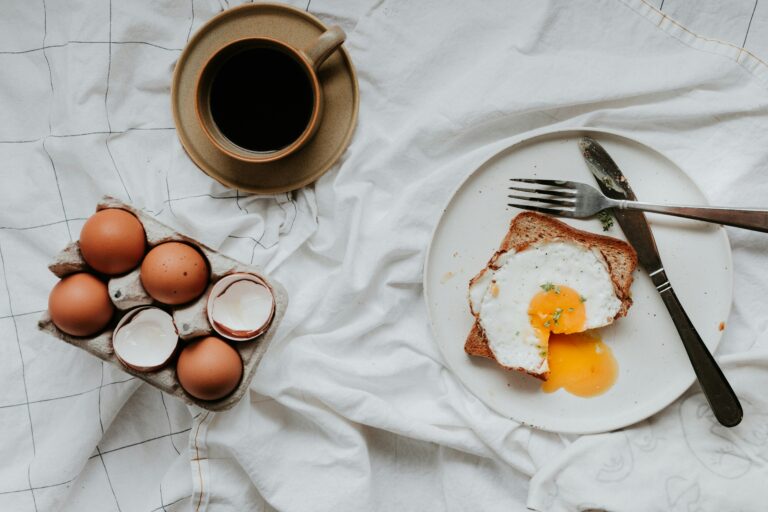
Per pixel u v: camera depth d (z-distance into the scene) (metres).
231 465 0.81
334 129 0.78
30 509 0.81
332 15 0.80
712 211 0.75
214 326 0.71
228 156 0.78
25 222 0.81
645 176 0.78
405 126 0.81
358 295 0.80
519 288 0.78
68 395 0.81
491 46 0.80
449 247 0.79
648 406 0.78
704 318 0.77
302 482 0.81
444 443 0.80
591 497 0.78
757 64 0.78
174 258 0.70
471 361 0.79
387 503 0.83
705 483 0.77
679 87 0.78
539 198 0.78
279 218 0.81
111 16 0.79
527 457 0.80
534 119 0.81
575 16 0.79
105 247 0.70
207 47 0.78
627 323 0.79
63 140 0.80
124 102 0.80
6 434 0.81
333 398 0.80
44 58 0.81
